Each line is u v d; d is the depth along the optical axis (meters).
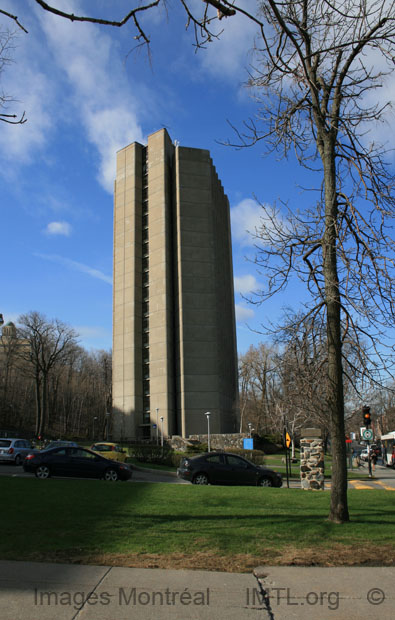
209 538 7.48
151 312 66.31
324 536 7.73
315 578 5.64
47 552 6.47
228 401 72.19
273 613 4.58
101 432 101.12
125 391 65.38
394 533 7.98
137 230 70.69
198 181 70.50
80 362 111.31
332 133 10.05
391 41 7.45
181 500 12.04
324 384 10.16
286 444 21.61
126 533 7.76
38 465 19.92
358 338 9.30
